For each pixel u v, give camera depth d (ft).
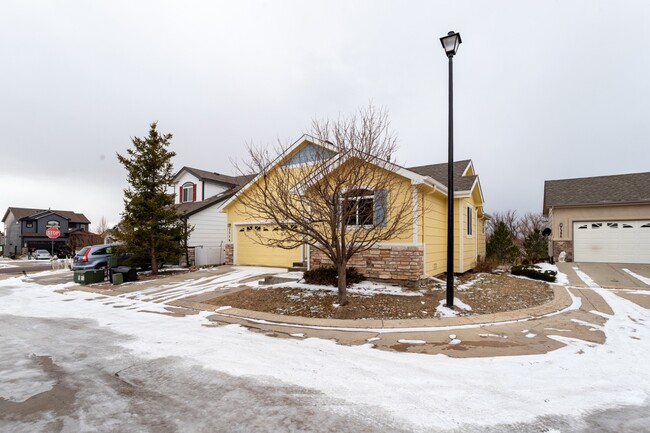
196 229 63.87
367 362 15.21
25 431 9.93
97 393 12.50
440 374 13.71
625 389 12.23
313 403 11.42
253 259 56.59
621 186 59.11
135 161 49.73
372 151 25.26
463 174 46.24
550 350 16.47
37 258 127.44
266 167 26.91
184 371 14.51
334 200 24.77
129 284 41.29
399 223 29.63
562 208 58.85
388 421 10.21
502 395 11.80
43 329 22.22
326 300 27.12
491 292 30.55
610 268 47.24
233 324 22.66
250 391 12.44
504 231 60.44
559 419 10.22
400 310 24.54
